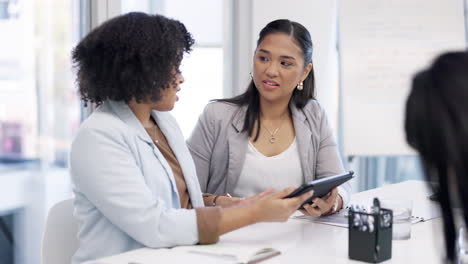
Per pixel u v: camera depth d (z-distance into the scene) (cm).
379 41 333
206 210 150
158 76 153
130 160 152
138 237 147
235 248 144
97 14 260
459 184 83
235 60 349
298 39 211
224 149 221
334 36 348
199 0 338
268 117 223
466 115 80
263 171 217
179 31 160
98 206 149
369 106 332
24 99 238
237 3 344
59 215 167
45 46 243
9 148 235
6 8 230
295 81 212
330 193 186
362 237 140
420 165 90
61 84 250
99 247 154
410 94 87
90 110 258
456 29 334
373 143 332
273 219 154
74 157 151
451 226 89
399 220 162
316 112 228
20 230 241
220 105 227
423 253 149
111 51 152
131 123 160
